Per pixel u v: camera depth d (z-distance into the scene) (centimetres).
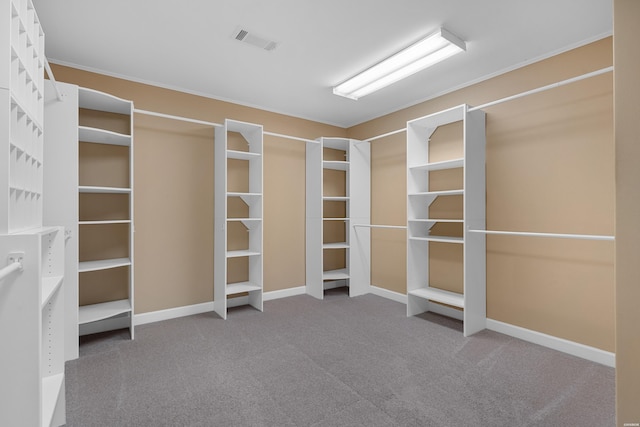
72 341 233
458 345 259
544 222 258
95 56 262
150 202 314
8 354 101
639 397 107
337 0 194
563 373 213
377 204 418
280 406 177
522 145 272
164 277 322
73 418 166
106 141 282
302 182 422
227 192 351
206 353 244
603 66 229
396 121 392
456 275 327
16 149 121
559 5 198
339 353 244
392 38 237
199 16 209
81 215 279
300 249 420
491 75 294
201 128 345
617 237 113
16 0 115
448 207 332
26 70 129
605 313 228
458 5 199
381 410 174
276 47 249
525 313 270
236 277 370
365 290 421
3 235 100
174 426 161
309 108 393
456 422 164
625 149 111
